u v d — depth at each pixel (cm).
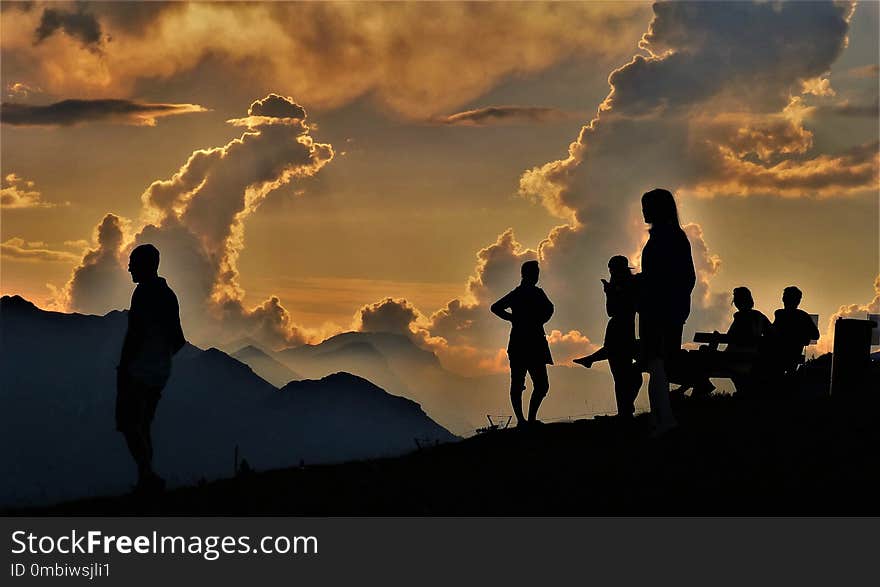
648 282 1631
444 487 1450
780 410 1867
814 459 1376
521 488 1398
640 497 1295
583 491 1352
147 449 1527
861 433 1511
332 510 1361
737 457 1427
